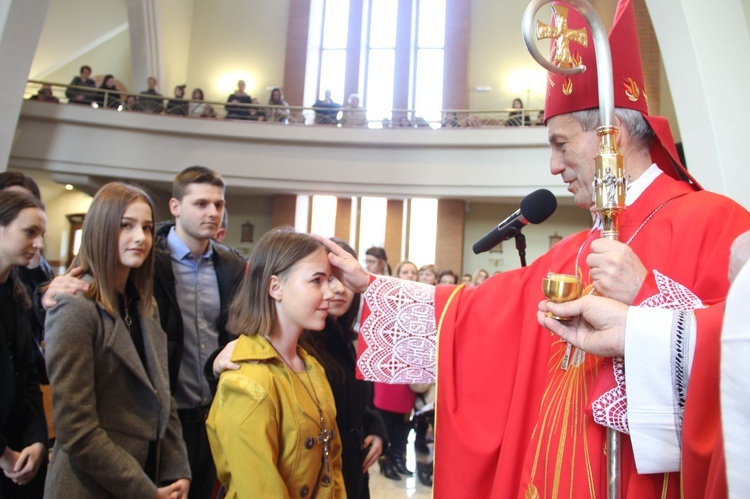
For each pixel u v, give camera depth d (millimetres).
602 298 890
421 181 10133
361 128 10227
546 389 1101
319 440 1394
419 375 1320
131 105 10250
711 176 4227
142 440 1530
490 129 9859
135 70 11805
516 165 9844
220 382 1343
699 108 4281
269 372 1352
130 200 1579
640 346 838
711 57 4227
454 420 1197
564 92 1157
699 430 773
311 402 1417
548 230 11039
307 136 10250
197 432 2137
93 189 10320
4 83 6078
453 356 1252
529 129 9727
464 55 12281
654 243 1052
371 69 13148
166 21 11953
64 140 9703
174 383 2020
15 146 9523
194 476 2137
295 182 10312
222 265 2299
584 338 900
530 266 1294
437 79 12867
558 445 1024
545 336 1153
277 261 1425
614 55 1129
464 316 1278
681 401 826
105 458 1388
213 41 12953
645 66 8633
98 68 12453
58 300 1448
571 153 1158
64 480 1423
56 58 11773
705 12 4262
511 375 1194
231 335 2125
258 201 11750
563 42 1056
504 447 1116
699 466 763
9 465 1653
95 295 1507
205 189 2217
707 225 1000
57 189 12016
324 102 10766
